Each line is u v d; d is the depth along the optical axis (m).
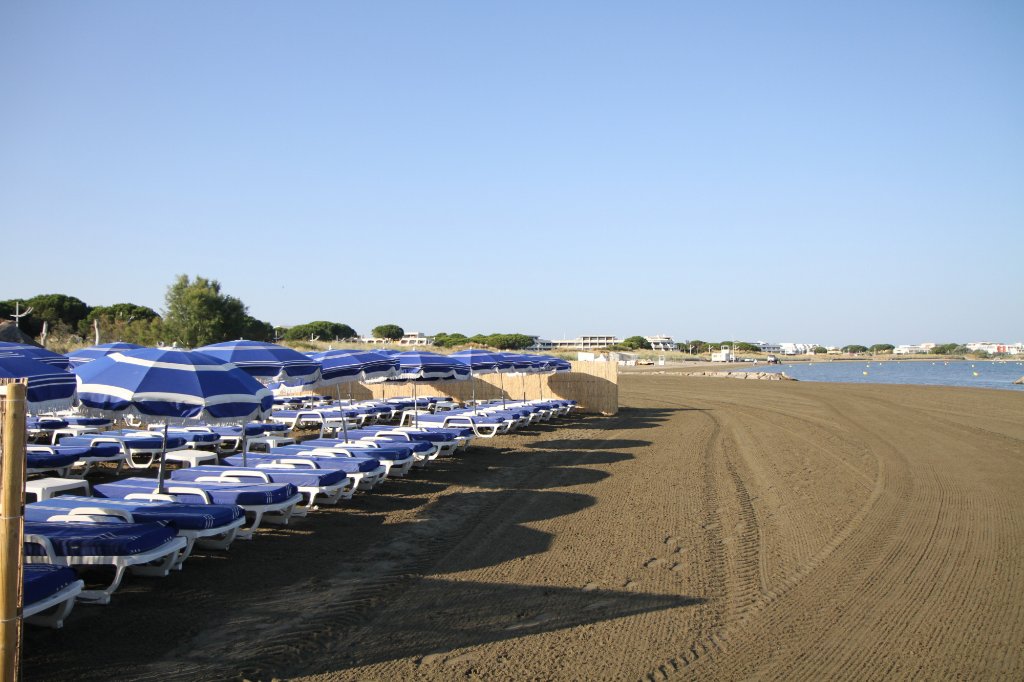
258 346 10.30
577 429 19.53
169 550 6.09
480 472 12.44
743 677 4.73
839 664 4.95
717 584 6.65
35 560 5.58
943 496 10.66
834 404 28.47
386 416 20.17
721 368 86.75
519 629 5.48
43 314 46.66
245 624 5.44
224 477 8.73
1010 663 4.99
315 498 9.54
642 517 9.24
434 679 4.61
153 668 4.66
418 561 7.17
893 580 6.80
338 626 5.45
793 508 9.85
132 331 37.22
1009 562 7.38
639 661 4.95
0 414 3.53
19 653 3.56
